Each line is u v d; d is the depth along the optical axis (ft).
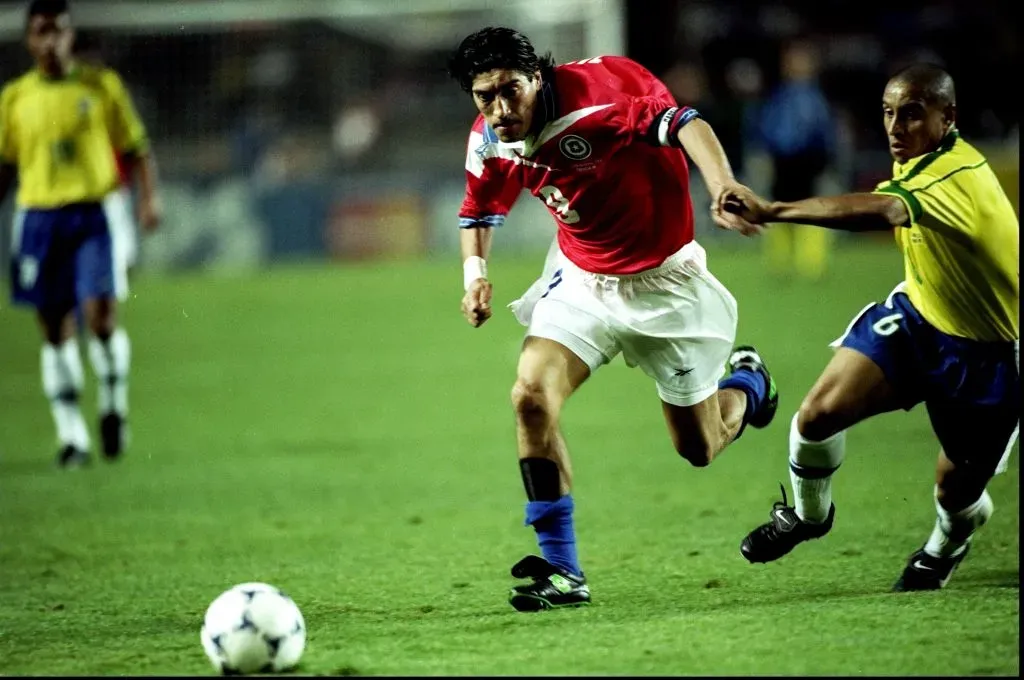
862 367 59.11
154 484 100.68
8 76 260.01
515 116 56.18
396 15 298.97
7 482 103.60
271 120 294.46
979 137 267.18
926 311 58.80
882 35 298.15
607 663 49.65
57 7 107.96
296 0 293.23
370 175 297.33
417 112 309.63
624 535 77.00
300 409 134.21
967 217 55.06
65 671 52.60
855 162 276.21
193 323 207.10
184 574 72.08
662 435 112.88
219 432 123.24
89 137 108.99
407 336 186.60
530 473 59.47
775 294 202.80
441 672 49.52
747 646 51.37
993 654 49.26
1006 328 57.57
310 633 57.36
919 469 93.76
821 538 73.72
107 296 108.88
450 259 282.15
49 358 110.63
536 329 60.95
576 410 128.36
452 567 70.90
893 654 49.62
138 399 143.95
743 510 83.15
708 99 267.59
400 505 89.56
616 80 57.67
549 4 272.92
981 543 70.90
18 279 109.09
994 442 58.75
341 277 259.60
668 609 58.65
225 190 280.72
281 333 193.67
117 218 110.42
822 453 59.93
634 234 59.41
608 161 57.72
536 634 54.85
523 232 281.54
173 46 290.56
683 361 61.05
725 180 52.19
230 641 50.14
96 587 69.77
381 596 64.64
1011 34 276.00
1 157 109.29
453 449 110.93
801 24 306.76
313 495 94.32
